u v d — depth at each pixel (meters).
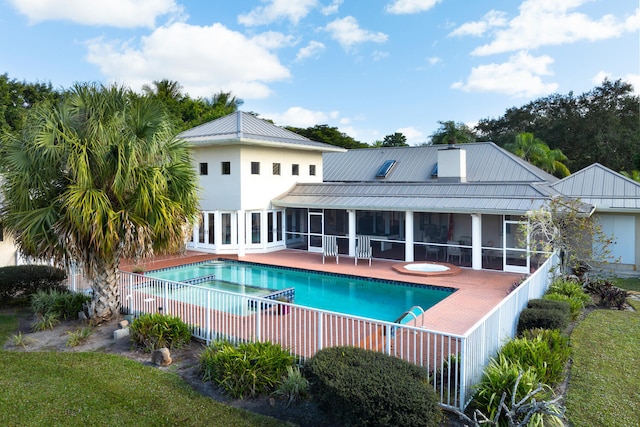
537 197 18.05
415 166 29.92
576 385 7.73
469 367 6.89
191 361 8.90
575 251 15.05
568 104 49.97
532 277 11.82
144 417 6.61
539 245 18.23
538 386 6.07
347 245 26.98
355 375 5.93
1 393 7.32
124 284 12.30
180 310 10.73
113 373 8.19
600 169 22.47
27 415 6.61
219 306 9.84
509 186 19.55
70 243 9.67
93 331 10.65
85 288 13.93
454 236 25.47
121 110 10.61
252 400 7.22
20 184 9.94
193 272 20.03
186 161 11.89
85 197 9.55
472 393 6.84
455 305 13.38
